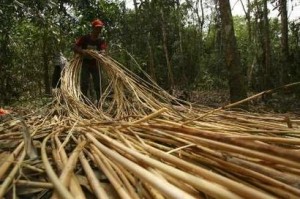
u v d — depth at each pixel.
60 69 6.50
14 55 9.95
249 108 5.70
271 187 1.24
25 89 11.61
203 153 1.62
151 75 12.82
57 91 4.51
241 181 1.38
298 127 2.58
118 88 4.14
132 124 2.34
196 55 16.48
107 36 11.75
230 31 5.99
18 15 6.68
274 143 1.55
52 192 1.62
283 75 11.41
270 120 2.88
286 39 11.73
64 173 1.55
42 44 11.16
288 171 1.26
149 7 12.82
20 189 1.64
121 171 1.62
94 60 5.48
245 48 18.48
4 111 3.96
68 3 8.64
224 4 6.04
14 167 1.74
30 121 3.43
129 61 12.97
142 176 1.23
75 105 3.92
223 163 1.44
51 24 7.25
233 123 2.60
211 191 1.06
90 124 2.76
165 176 1.41
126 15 13.34
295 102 7.12
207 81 15.70
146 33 13.16
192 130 1.83
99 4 10.63
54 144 2.31
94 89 5.57
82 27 9.14
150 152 1.61
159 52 15.45
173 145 1.98
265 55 13.46
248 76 14.57
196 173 1.24
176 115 2.98
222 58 15.16
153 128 2.17
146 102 3.70
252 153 1.23
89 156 1.94
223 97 11.00
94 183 1.49
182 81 15.37
